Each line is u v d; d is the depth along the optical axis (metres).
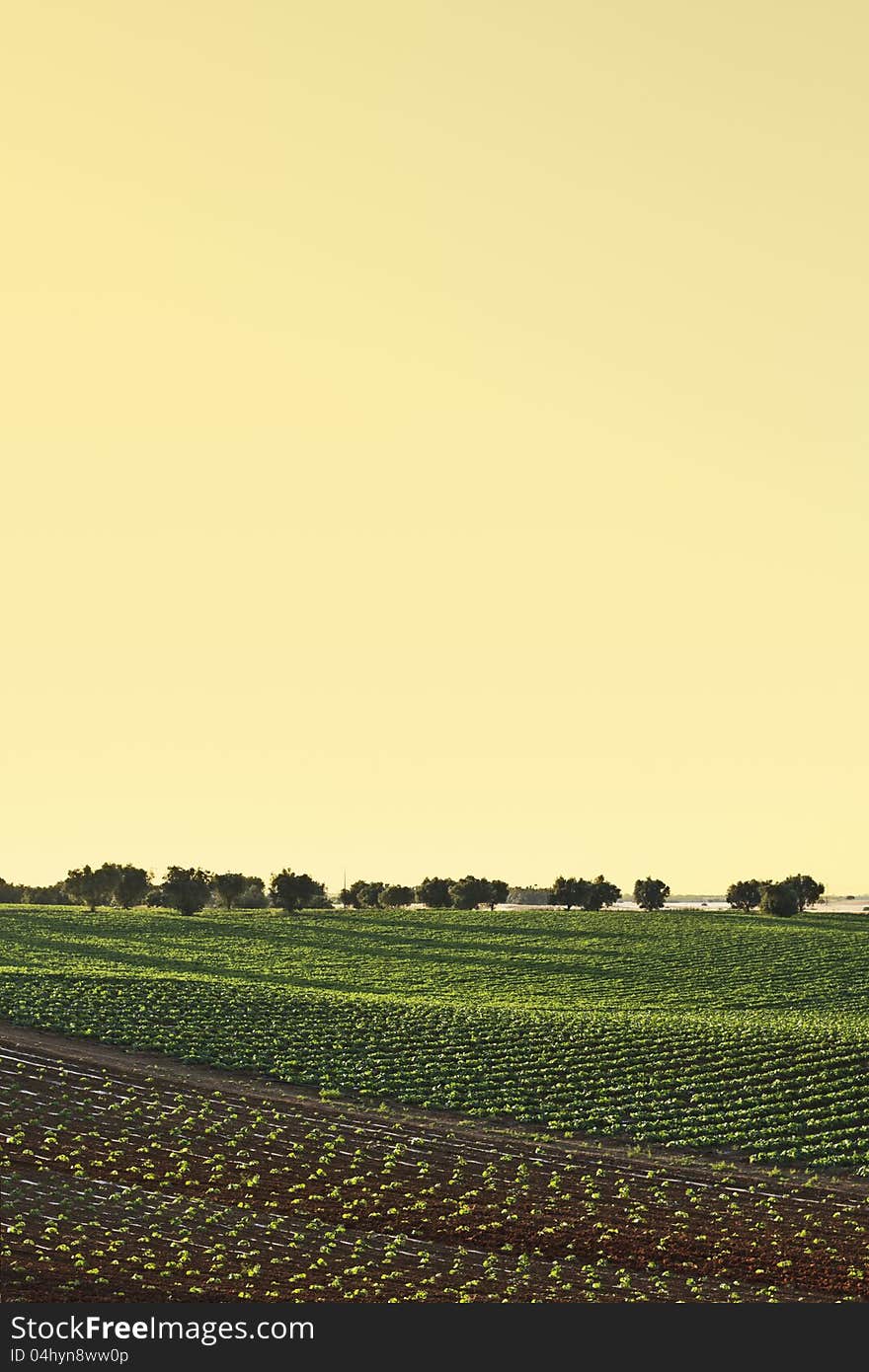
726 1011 86.12
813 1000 91.62
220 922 131.75
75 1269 32.47
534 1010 82.19
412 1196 41.81
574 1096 57.22
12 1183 40.00
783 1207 42.66
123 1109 50.88
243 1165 44.28
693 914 147.62
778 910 147.88
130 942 112.19
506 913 147.75
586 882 161.38
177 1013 71.50
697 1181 45.75
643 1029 71.38
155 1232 36.06
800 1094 57.44
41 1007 70.56
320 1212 39.47
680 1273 35.19
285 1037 66.44
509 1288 33.06
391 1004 78.50
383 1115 53.19
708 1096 57.22
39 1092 52.53
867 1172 47.16
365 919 138.75
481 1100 56.50
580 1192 43.69
